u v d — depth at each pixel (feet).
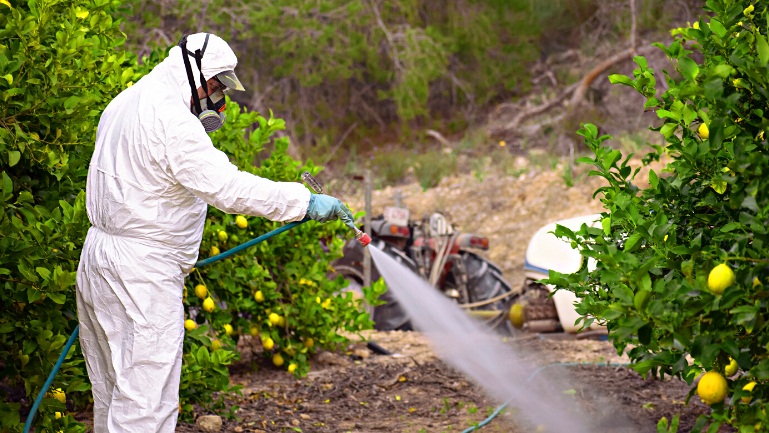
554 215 58.65
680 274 12.37
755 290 10.37
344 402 22.97
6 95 15.92
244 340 26.50
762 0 12.33
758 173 10.53
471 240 37.37
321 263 26.43
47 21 16.28
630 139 64.90
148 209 14.57
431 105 84.38
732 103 11.20
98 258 14.76
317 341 25.96
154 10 55.16
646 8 72.74
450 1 80.53
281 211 14.90
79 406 20.24
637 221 13.10
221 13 61.41
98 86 18.42
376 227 36.14
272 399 22.98
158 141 14.39
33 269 15.83
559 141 71.10
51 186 18.08
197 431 19.74
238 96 72.95
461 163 71.87
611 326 13.47
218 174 14.48
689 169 12.70
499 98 83.30
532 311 30.50
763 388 10.96
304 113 76.59
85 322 15.35
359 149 81.25
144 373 14.64
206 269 22.86
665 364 12.94
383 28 73.31
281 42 69.72
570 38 84.23
